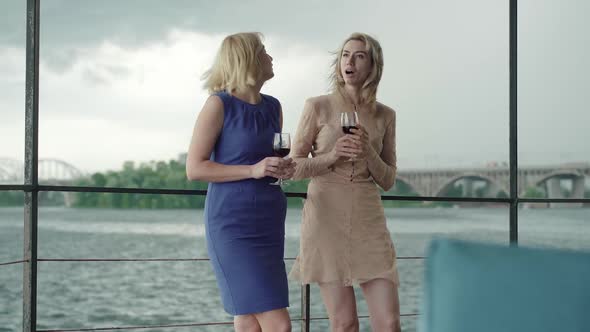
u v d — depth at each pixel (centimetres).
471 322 95
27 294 243
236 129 229
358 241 255
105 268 3381
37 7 253
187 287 3425
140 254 3634
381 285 256
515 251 96
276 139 228
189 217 3712
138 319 3375
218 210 226
